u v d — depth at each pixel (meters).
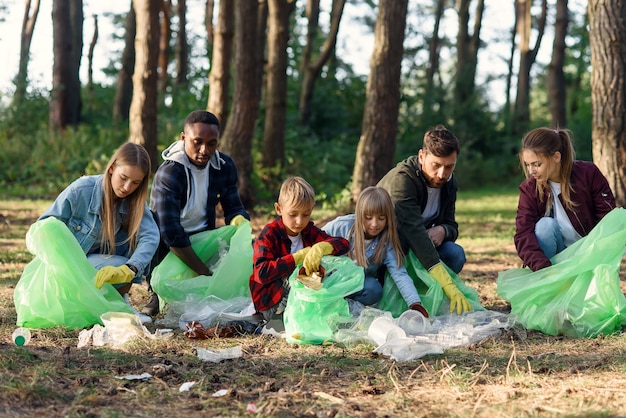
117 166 4.64
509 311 5.35
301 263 4.46
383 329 4.21
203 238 5.29
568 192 5.01
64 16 22.09
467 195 22.89
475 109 29.22
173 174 5.17
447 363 3.81
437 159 4.96
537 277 4.86
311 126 24.59
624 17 9.28
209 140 5.19
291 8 17.86
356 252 4.80
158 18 14.27
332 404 3.16
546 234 5.03
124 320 4.30
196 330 4.37
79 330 4.55
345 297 4.86
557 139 4.90
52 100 22.11
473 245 9.76
